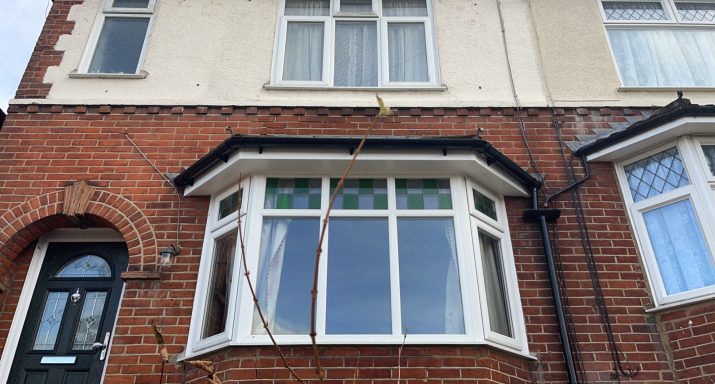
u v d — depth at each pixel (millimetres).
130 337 5234
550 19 7531
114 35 7402
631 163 6227
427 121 6633
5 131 6395
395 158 5602
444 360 4797
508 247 5828
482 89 6961
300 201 5652
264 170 5734
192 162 6293
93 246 6137
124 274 5516
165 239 5777
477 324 4992
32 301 5793
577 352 5199
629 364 5125
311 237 5469
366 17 7598
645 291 5520
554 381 5121
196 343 5188
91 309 5820
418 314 5105
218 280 5531
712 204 5484
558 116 6734
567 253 5750
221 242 5738
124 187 6074
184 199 6047
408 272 5316
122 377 5043
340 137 5551
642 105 6797
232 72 7008
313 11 7715
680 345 5125
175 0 7621
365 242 5449
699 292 5227
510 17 7574
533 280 5633
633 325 5328
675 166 5898
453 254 5441
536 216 5898
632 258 5707
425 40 7480
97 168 6188
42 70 6938
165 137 6445
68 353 5562
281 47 7336
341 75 7207
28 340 5590
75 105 6621
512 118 6711
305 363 4746
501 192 6133
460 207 5629
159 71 6980
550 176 6277
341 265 5309
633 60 7359
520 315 5434
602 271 5633
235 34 7336
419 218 5613
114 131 6457
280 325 5000
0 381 5348
